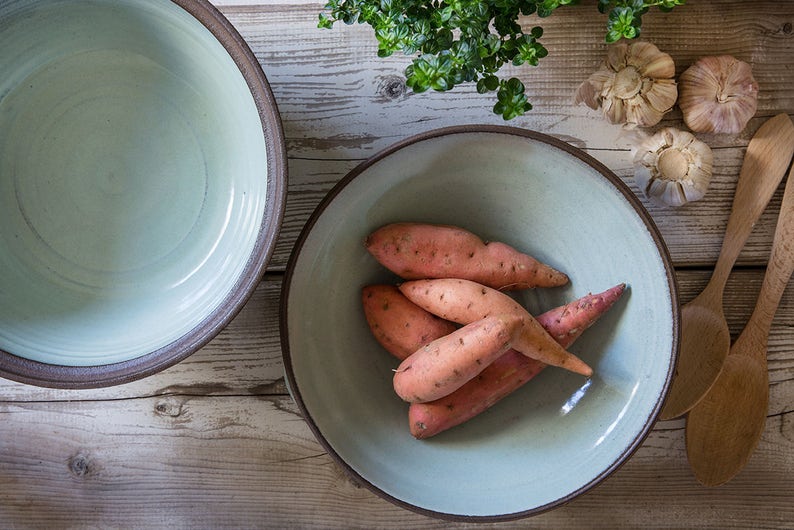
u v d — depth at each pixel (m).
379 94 1.06
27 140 0.98
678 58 1.06
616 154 1.07
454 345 0.93
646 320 0.98
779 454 1.10
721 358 1.06
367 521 1.10
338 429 0.99
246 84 0.89
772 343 1.09
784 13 1.06
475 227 1.03
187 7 0.87
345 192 0.94
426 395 0.96
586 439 1.00
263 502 1.10
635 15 0.91
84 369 0.91
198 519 1.10
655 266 0.96
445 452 1.02
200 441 1.10
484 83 0.90
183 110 0.97
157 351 0.89
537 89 1.06
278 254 1.07
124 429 1.10
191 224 0.98
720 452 1.08
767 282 1.06
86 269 0.98
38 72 0.96
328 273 0.99
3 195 0.97
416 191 0.99
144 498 1.10
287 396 1.09
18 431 1.10
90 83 0.97
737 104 1.01
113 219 0.99
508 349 0.94
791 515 1.10
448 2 0.86
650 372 0.98
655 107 1.02
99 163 0.98
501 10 0.92
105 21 0.93
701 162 1.01
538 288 1.04
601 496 1.11
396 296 1.00
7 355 0.90
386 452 1.01
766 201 1.05
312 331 0.99
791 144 1.04
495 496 0.99
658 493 1.10
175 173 0.99
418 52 1.05
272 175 0.87
